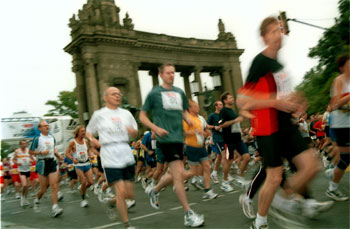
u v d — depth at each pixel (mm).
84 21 39562
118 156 4516
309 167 3141
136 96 41812
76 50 41062
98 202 8656
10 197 15055
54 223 6004
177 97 4688
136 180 14422
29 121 35031
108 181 4531
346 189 5777
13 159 12727
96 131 4793
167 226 4531
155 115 4645
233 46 55500
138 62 43594
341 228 3469
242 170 7535
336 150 5215
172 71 4680
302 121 12328
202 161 6707
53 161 7305
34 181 13141
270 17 3307
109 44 40188
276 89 3266
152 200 5406
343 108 4715
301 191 3752
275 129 3219
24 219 6973
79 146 8109
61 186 18109
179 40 49344
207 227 4180
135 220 5266
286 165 9727
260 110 3271
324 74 34438
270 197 3279
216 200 6293
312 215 3814
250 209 4320
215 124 8492
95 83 39250
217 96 45969
